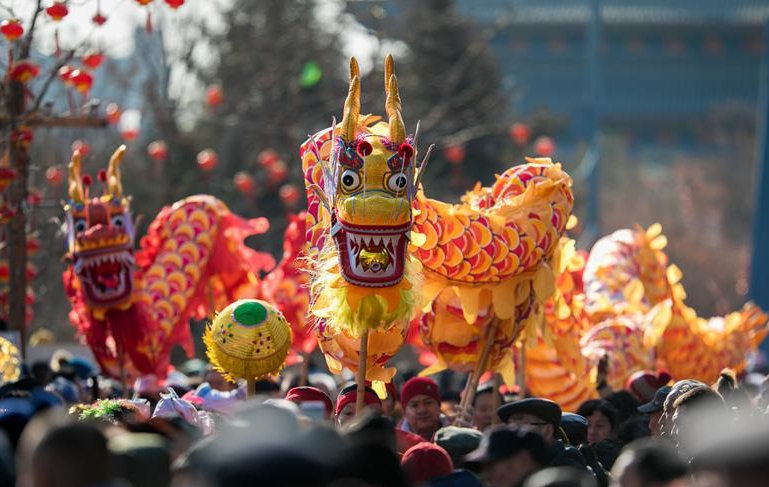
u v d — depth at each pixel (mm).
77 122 39594
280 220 85312
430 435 27453
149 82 76875
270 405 15836
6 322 39062
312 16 93750
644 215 178625
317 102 92062
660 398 27094
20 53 38719
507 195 29141
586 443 25391
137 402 24625
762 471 14156
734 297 157625
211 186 83438
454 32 99562
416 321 32375
